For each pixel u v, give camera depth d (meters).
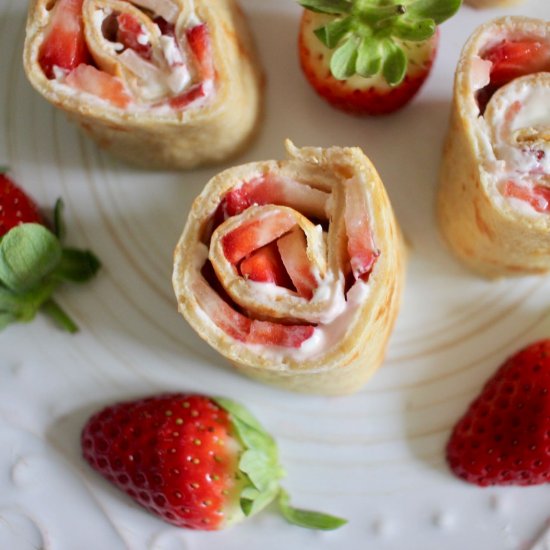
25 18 0.36
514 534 0.34
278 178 0.32
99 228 0.36
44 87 0.33
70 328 0.35
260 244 0.32
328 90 0.35
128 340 0.35
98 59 0.33
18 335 0.36
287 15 0.36
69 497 0.35
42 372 0.35
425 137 0.35
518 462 0.33
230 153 0.35
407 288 0.35
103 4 0.33
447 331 0.35
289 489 0.35
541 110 0.32
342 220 0.32
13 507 0.35
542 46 0.33
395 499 0.34
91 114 0.33
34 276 0.34
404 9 0.32
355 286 0.31
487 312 0.35
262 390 0.35
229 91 0.33
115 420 0.34
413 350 0.35
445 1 0.33
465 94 0.32
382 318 0.32
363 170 0.31
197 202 0.32
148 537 0.35
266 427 0.35
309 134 0.36
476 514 0.34
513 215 0.32
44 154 0.36
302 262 0.32
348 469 0.35
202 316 0.32
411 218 0.35
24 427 0.35
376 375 0.35
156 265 0.36
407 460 0.35
